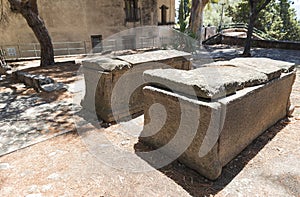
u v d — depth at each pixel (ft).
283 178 6.04
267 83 7.33
